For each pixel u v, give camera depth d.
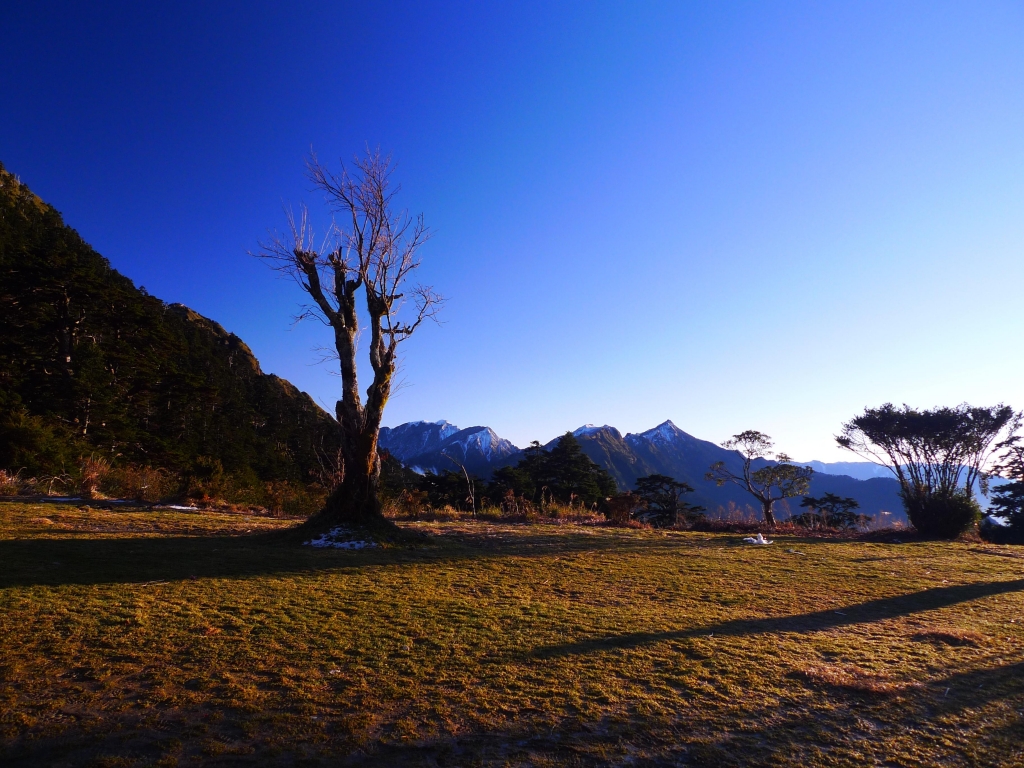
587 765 2.93
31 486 13.85
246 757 2.85
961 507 15.56
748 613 6.22
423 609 5.78
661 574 8.39
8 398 21.56
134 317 35.94
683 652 4.74
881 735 3.37
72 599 5.40
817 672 4.32
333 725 3.24
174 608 5.32
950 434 16.03
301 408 60.47
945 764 3.05
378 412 10.46
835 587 7.85
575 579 7.80
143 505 13.36
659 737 3.26
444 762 2.89
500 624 5.37
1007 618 6.30
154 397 36.22
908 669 4.49
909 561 10.61
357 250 11.09
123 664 3.97
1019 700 3.91
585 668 4.28
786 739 3.29
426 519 15.83
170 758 2.79
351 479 10.19
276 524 12.01
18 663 3.88
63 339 31.52
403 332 11.33
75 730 3.03
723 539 13.45
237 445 39.12
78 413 27.52
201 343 59.47
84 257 54.09
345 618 5.31
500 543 11.05
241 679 3.82
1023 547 14.16
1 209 49.47
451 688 3.84
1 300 29.97
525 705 3.61
